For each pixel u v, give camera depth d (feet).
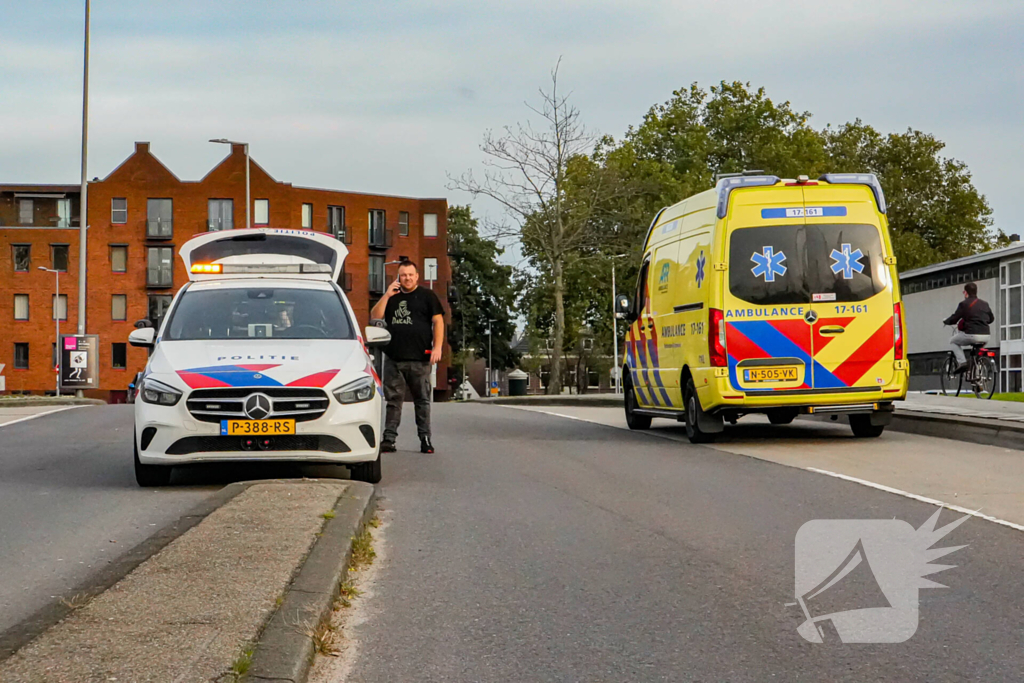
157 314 268.21
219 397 31.37
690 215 48.14
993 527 25.81
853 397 44.47
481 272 313.94
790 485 32.78
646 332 53.21
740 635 17.31
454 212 316.19
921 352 169.07
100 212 267.59
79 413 70.44
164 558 20.57
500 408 80.38
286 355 33.09
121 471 36.96
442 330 42.91
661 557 22.99
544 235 171.42
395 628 17.78
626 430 55.31
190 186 269.03
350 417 31.99
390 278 288.92
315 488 29.04
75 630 15.72
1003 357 145.38
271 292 37.04
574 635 17.37
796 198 44.73
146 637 15.37
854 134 253.24
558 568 22.04
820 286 44.45
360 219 284.61
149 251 268.62
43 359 265.54
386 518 27.58
